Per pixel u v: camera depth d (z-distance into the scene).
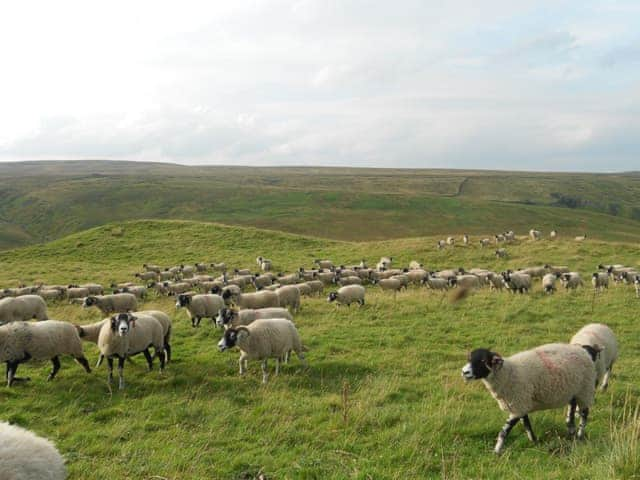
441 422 9.91
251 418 10.76
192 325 21.84
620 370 14.20
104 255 50.72
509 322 21.22
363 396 11.94
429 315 22.66
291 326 14.53
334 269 37.91
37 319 23.31
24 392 12.91
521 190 187.75
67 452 9.29
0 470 5.08
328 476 7.99
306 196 147.38
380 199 141.62
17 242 113.75
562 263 40.19
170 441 9.66
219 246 54.25
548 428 9.77
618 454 7.26
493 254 44.94
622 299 26.08
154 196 153.25
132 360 16.14
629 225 124.12
